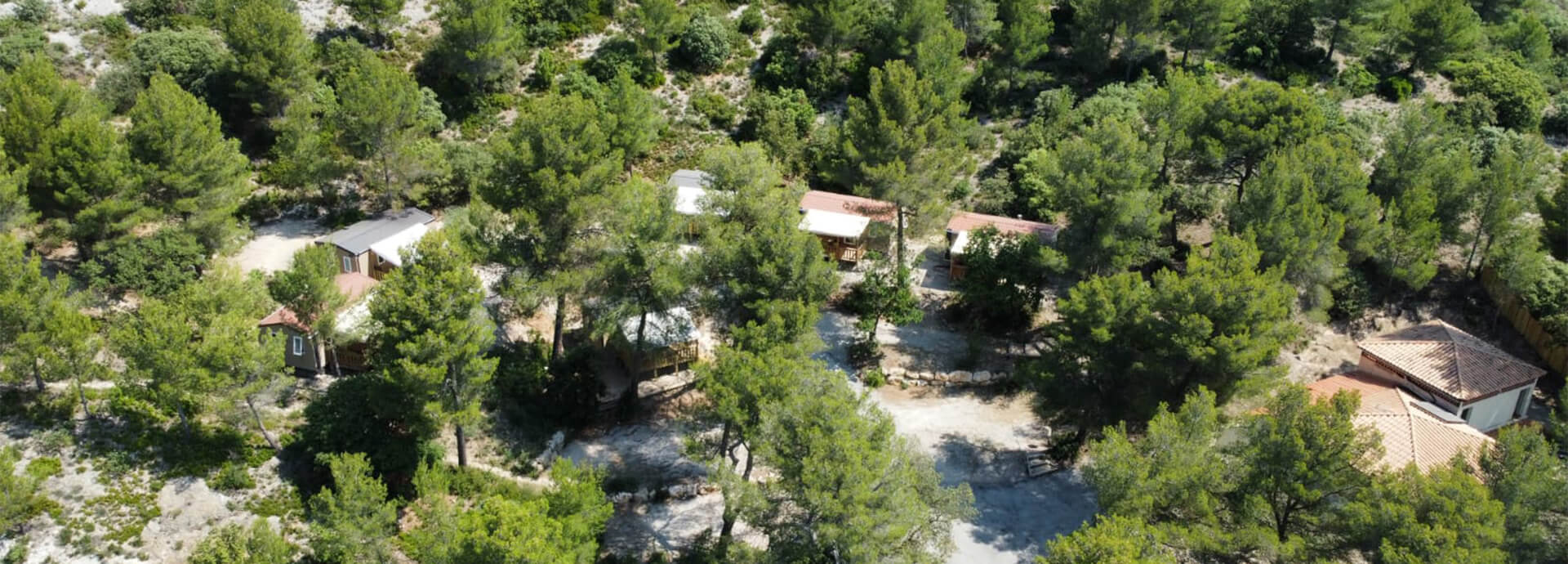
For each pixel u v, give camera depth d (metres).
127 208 55.59
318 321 50.19
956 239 67.62
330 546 39.69
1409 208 60.50
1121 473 41.75
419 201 70.69
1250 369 47.88
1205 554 41.81
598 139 53.22
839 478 37.62
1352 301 63.56
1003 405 57.41
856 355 60.06
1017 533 48.00
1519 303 62.19
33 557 40.41
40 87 58.41
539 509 37.66
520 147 51.53
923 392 58.16
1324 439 40.06
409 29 83.69
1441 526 35.41
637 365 54.34
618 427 54.31
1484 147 75.25
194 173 58.09
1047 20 86.06
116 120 71.44
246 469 45.66
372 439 46.91
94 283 53.88
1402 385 53.91
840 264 68.94
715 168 56.44
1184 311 48.03
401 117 67.00
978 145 75.00
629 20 83.06
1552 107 82.50
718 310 55.00
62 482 43.44
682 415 55.34
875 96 60.00
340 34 81.88
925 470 41.72
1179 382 49.47
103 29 77.56
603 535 46.94
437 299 44.59
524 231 52.06
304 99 69.12
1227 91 66.31
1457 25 82.69
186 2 81.00
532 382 53.59
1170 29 82.25
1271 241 57.12
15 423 45.59
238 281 51.69
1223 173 67.44
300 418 49.44
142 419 47.12
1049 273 64.69
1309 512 41.34
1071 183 57.31
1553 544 37.34
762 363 42.81
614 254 52.66
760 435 41.03
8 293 44.00
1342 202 59.88
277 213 69.44
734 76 84.62
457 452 49.28
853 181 61.78
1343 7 85.31
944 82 74.38
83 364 45.19
